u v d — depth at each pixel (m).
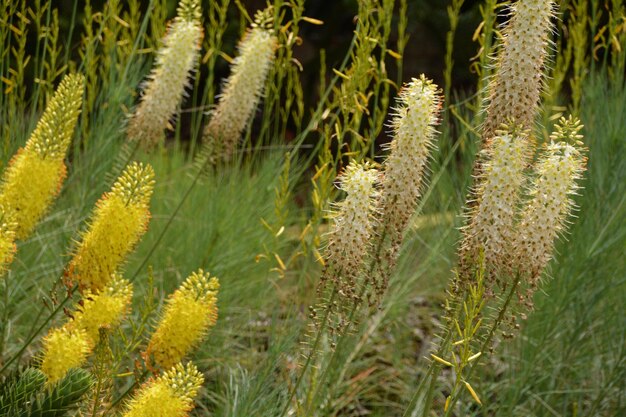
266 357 4.61
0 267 3.33
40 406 3.18
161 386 3.09
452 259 5.76
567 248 5.08
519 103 3.27
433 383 3.35
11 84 5.01
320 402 4.57
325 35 9.80
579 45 5.70
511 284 3.19
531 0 3.22
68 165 5.51
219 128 4.83
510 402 4.93
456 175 5.84
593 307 5.18
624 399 4.97
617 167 5.37
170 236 5.70
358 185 3.17
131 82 5.59
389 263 3.30
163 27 5.84
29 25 8.32
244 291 5.61
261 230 5.80
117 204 3.39
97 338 3.42
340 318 3.46
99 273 3.42
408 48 9.30
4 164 4.71
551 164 3.07
